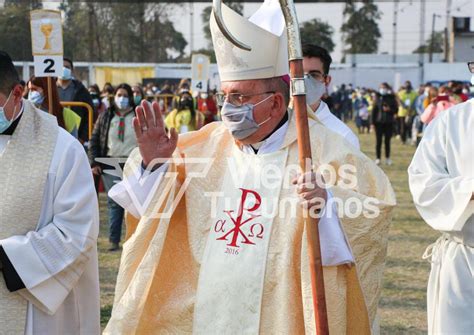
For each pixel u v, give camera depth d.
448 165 3.73
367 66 36.16
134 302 3.35
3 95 3.40
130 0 30.09
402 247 8.75
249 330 3.23
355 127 34.72
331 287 3.20
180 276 3.46
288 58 3.37
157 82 24.28
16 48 14.22
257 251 3.27
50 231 3.38
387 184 3.34
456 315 3.63
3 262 3.32
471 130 3.69
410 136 25.05
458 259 3.68
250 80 3.29
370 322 3.33
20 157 3.45
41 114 3.57
